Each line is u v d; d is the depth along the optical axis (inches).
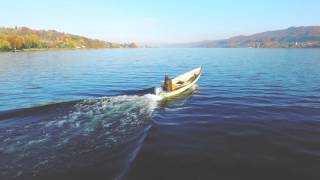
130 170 425.1
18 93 1160.8
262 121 690.2
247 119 709.9
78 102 797.9
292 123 669.9
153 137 562.3
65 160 456.4
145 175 417.1
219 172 430.6
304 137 575.2
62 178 402.9
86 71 2000.5
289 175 422.9
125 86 1331.2
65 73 1865.2
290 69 1989.4
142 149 499.8
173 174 422.3
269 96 1022.4
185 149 512.7
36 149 496.4
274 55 4259.4
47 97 1083.3
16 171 421.1
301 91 1117.7
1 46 5511.8
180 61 3080.7
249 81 1416.1
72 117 677.3
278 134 593.6
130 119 674.2
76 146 509.4
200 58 3676.2
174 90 1004.6
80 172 418.9
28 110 704.4
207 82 1398.9
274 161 466.6
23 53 5032.0
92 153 481.4
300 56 3850.9
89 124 629.9
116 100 852.0
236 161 466.3
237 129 629.3
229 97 1009.5
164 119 709.9
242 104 890.1
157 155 482.9
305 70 1911.9
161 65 2536.9
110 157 467.5
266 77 1565.0
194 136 583.5
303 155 488.7
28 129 595.2
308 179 412.5
